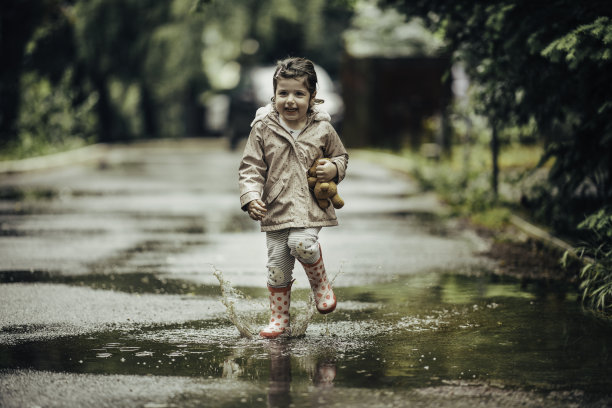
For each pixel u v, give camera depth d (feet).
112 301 27.76
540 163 34.78
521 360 20.24
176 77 134.21
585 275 30.27
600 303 26.30
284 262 23.30
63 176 84.02
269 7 137.69
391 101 108.27
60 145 108.06
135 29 130.00
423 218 51.11
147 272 33.37
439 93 107.24
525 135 42.55
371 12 105.19
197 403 17.43
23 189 70.79
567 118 35.99
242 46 150.51
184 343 22.34
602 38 26.00
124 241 42.04
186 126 172.45
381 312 25.91
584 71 30.66
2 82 99.45
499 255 36.73
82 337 23.02
